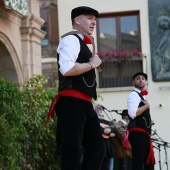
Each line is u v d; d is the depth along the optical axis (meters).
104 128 11.88
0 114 10.12
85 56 5.55
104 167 12.02
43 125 11.67
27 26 14.52
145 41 20.92
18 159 11.00
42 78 12.06
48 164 12.26
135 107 10.46
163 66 20.64
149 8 20.86
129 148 12.86
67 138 5.38
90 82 5.55
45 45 29.14
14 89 10.22
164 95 20.66
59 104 5.52
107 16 21.41
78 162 5.36
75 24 5.70
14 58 14.05
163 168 19.73
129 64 21.02
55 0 29.31
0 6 13.12
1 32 13.22
